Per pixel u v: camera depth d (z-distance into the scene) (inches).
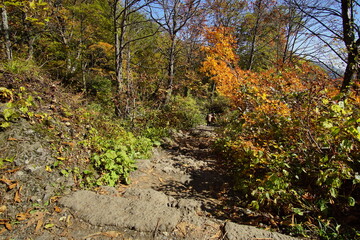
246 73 263.7
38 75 179.6
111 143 166.6
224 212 106.9
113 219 87.4
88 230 82.2
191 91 650.8
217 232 85.1
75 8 349.7
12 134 115.5
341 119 87.4
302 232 87.1
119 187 127.5
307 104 107.7
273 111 132.7
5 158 103.0
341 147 83.2
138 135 231.5
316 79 158.7
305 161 111.7
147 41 514.0
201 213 103.7
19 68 163.8
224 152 191.2
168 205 109.8
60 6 324.5
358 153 95.7
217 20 553.9
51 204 95.0
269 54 589.6
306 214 97.0
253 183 121.9
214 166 174.6
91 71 477.7
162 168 160.9
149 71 503.2
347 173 86.5
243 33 640.4
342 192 104.6
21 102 126.7
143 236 81.0
